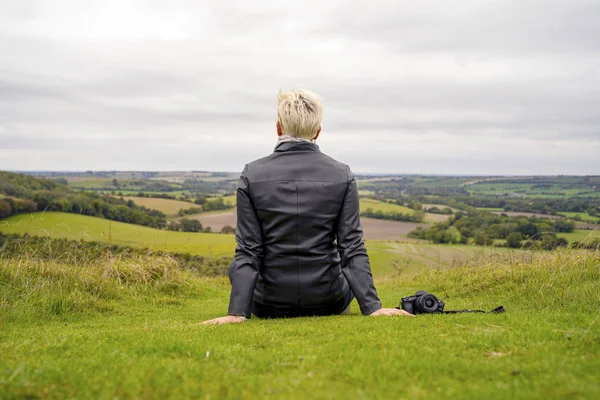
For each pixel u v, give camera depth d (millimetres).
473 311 4082
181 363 2398
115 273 7562
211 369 2279
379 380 2051
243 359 2449
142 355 2615
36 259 6668
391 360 2336
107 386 2021
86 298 6059
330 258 3977
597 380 1941
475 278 6969
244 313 3850
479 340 2768
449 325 3291
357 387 1975
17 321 4824
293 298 3957
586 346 2557
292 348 2695
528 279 6070
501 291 6090
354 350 2576
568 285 5379
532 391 1842
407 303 4031
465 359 2354
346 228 3945
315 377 2121
